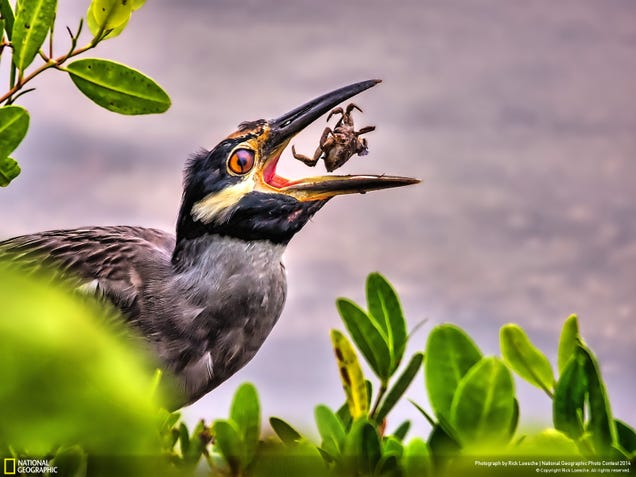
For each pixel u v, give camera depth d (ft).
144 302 20.36
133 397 2.54
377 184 20.97
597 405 6.15
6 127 8.27
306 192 20.97
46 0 8.59
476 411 5.69
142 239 22.31
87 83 8.99
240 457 7.09
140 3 9.18
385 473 6.32
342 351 8.19
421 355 8.14
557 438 5.56
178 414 7.48
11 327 2.45
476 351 6.12
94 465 2.89
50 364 2.46
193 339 20.43
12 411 2.42
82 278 20.36
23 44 8.64
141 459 2.92
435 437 6.09
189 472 6.77
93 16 9.08
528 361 7.84
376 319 8.45
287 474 6.03
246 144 20.79
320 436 7.22
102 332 2.63
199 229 20.86
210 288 20.54
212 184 20.79
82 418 2.47
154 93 9.07
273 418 7.37
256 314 20.90
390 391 8.16
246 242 20.83
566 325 7.80
